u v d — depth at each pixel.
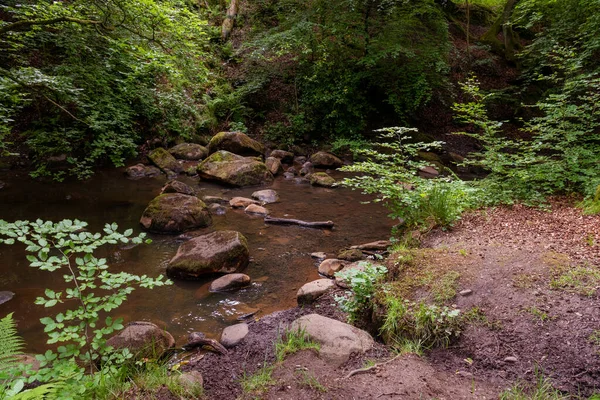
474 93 6.77
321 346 2.90
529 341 2.73
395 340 2.98
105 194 7.89
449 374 2.57
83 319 2.40
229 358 3.12
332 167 10.88
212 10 15.55
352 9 11.05
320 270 4.92
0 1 7.90
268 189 8.40
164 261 5.17
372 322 3.34
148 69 9.01
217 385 2.70
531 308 2.97
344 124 12.28
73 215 6.66
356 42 12.27
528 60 13.66
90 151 9.38
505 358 2.64
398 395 2.28
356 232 6.36
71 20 6.08
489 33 17.36
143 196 7.89
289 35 11.19
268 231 6.32
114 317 3.86
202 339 3.34
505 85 15.30
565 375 2.43
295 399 2.30
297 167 10.92
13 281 4.55
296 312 3.90
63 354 2.29
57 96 7.62
